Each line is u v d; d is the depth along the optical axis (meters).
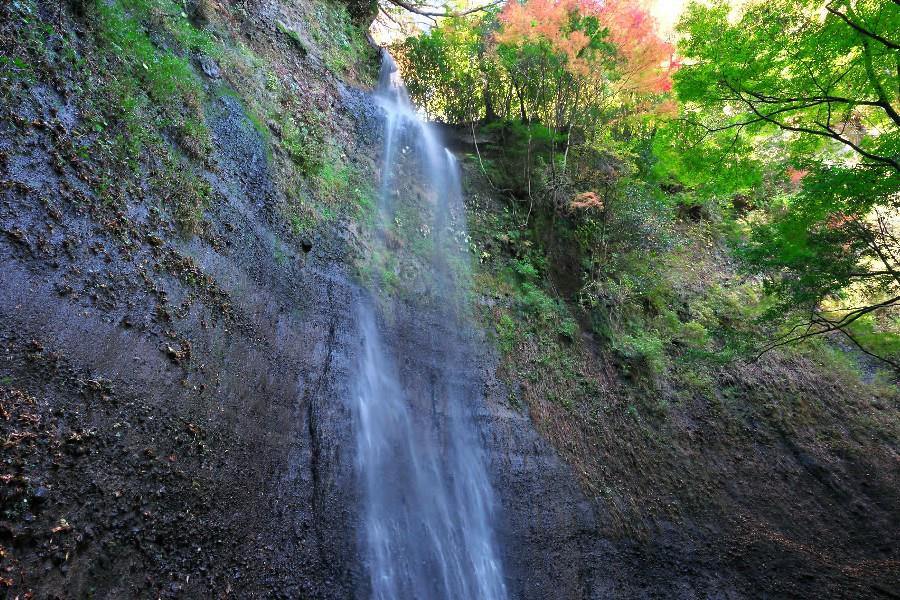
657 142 9.02
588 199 11.95
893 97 6.51
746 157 8.38
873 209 7.46
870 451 11.79
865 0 5.78
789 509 9.82
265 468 4.91
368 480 6.09
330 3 14.69
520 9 11.39
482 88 14.50
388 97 14.48
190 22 7.89
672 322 12.28
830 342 14.43
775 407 11.92
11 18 4.20
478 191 12.91
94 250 4.09
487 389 8.75
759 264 8.20
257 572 4.24
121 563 3.24
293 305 6.57
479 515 7.01
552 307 11.12
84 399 3.49
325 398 6.22
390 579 5.48
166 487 3.80
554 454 8.48
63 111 4.33
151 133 5.38
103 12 5.38
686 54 7.57
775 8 6.51
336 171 9.50
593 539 7.68
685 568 7.96
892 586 8.19
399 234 10.06
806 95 6.77
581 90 12.73
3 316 3.24
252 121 7.64
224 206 6.09
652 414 10.36
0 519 2.71
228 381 4.95
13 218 3.57
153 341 4.29
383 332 8.02
